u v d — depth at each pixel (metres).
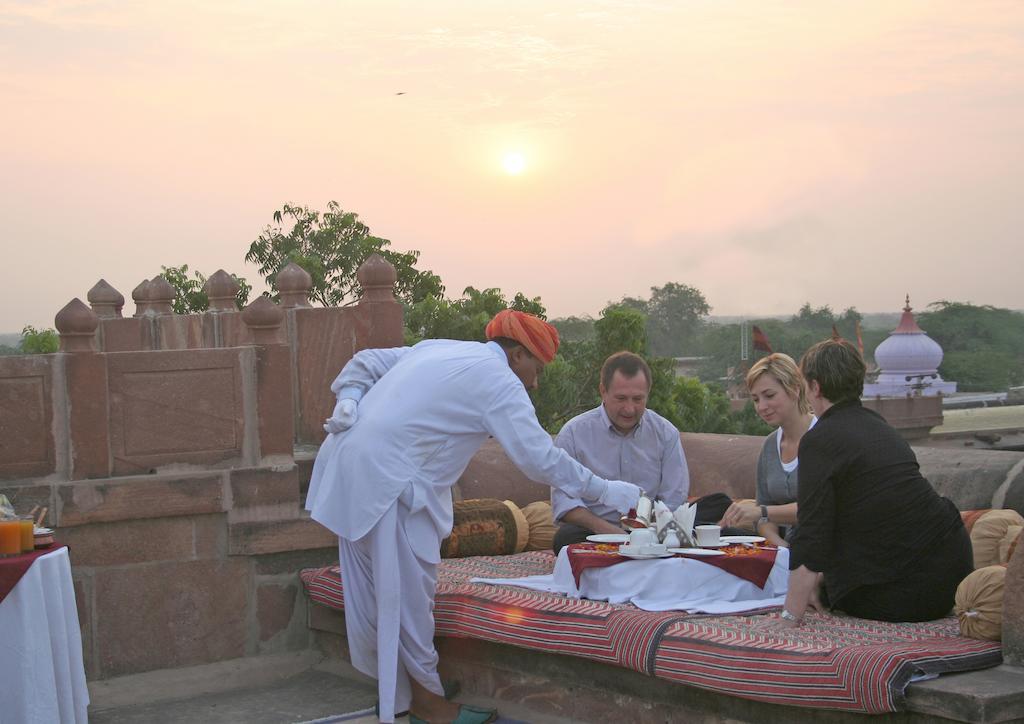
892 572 4.11
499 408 4.54
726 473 6.55
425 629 4.57
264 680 5.55
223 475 5.63
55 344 15.54
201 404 5.64
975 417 21.58
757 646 3.67
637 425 5.62
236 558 5.70
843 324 59.19
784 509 4.98
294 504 5.80
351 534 4.46
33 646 4.05
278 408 5.79
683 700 3.96
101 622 5.39
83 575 5.36
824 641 3.77
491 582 5.05
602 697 4.27
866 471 4.10
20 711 4.01
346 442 4.55
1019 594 3.51
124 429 5.48
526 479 6.87
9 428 5.23
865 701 3.35
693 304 75.06
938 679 3.38
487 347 4.75
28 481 5.27
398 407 4.52
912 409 20.19
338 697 5.22
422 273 17.38
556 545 5.43
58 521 5.25
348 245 17.53
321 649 5.84
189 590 5.59
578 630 4.23
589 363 15.53
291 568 5.84
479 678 4.82
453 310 15.63
